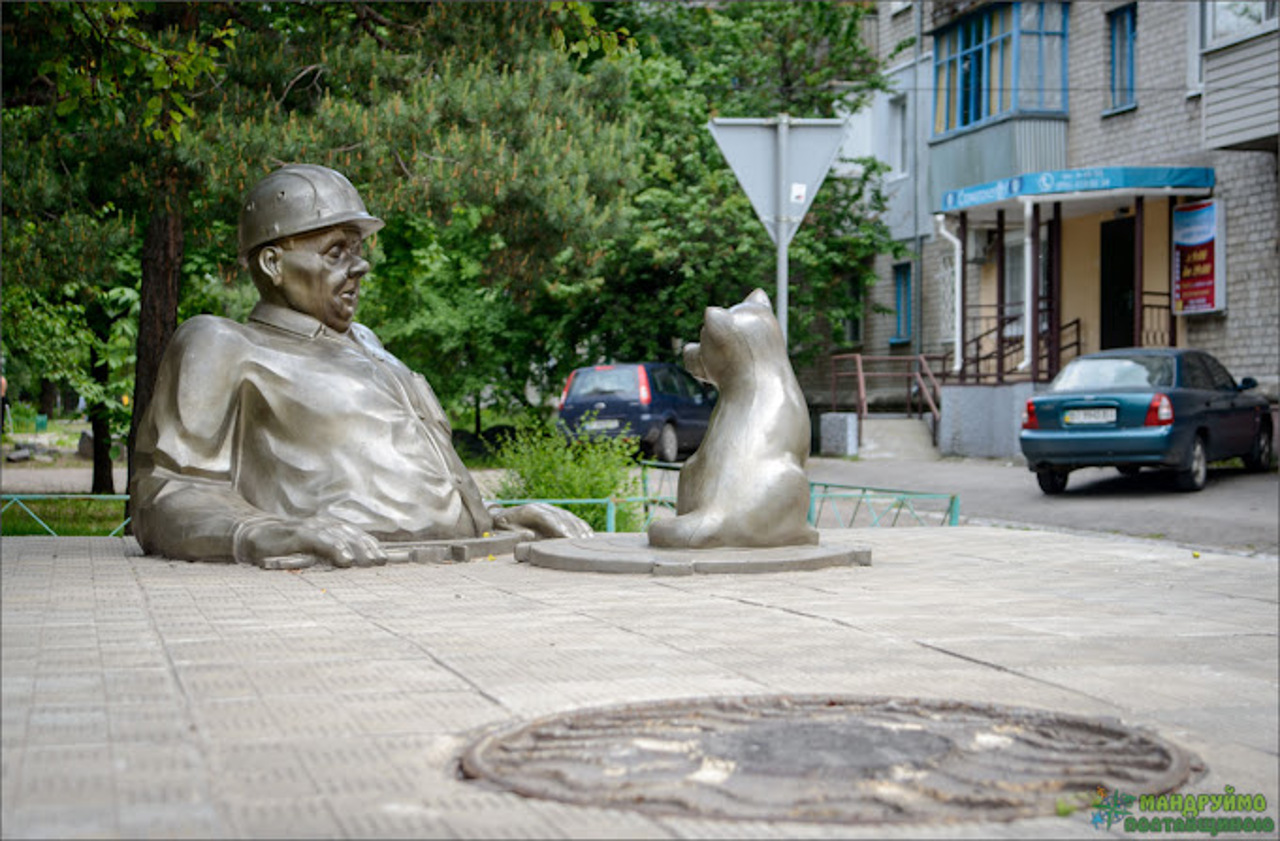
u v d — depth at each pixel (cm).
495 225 1497
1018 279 3250
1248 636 628
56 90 1330
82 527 1565
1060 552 1009
